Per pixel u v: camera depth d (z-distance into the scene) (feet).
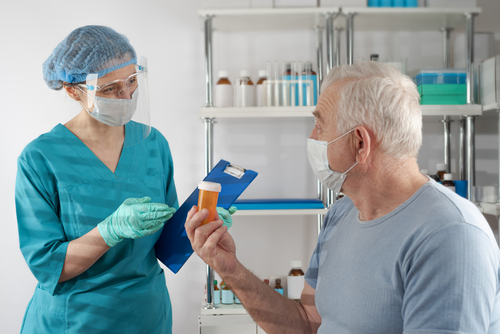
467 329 1.72
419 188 2.20
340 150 2.38
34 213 3.19
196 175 6.36
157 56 6.30
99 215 3.41
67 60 2.98
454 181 5.66
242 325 5.39
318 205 5.53
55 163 3.33
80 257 3.07
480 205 5.47
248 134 6.38
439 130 6.40
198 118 6.34
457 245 1.81
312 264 3.09
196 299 6.35
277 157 6.40
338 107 2.36
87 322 3.29
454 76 5.49
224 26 6.11
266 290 2.95
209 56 5.49
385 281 2.14
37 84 6.16
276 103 5.52
